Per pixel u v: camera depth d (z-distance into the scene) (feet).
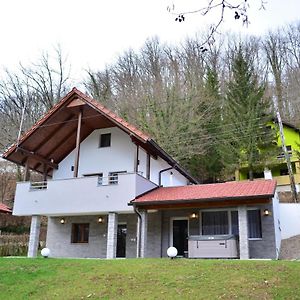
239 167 100.17
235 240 47.96
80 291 31.45
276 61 139.44
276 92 131.44
